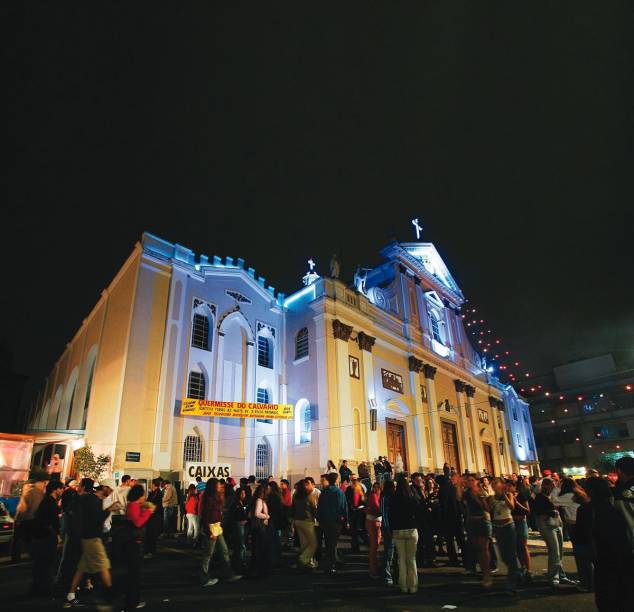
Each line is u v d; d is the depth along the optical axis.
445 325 36.09
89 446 18.39
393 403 26.72
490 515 8.91
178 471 18.25
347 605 7.27
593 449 50.00
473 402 36.28
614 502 5.35
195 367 20.73
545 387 55.31
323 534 10.63
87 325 27.28
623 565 4.98
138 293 19.70
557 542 8.48
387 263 32.62
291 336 25.31
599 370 52.28
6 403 39.81
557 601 7.55
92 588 8.37
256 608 7.09
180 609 7.02
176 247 21.88
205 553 8.85
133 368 18.50
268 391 23.70
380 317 28.62
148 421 18.30
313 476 21.41
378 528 9.55
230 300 23.31
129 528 7.16
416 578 8.12
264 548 9.59
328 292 24.88
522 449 44.47
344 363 23.86
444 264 37.75
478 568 10.73
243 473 20.75
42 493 9.70
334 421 21.98
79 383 25.94
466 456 32.41
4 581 9.10
